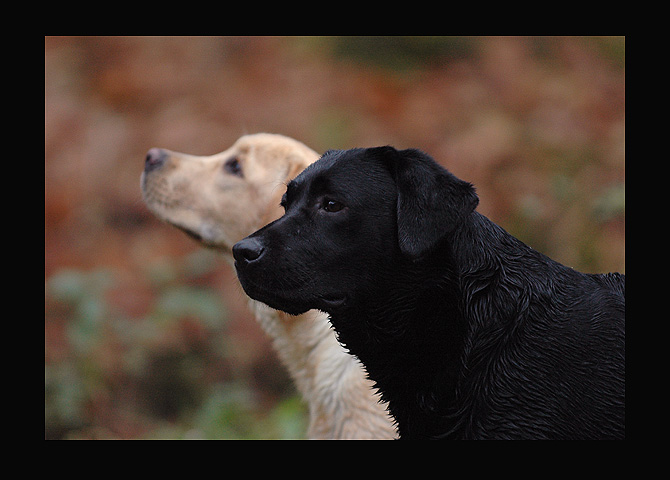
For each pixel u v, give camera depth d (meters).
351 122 13.18
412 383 4.34
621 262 10.04
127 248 12.05
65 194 12.91
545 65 14.73
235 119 13.43
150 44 15.30
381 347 4.39
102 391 9.34
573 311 4.14
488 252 4.26
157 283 11.09
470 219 4.30
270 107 13.59
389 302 4.31
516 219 11.14
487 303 4.18
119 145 13.37
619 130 12.87
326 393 6.11
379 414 5.75
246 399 8.99
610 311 4.12
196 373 9.95
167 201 6.97
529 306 4.15
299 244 4.27
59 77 14.77
